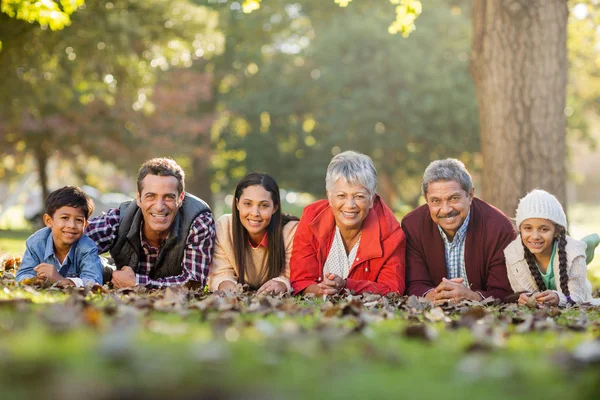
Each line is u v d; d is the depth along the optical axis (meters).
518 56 8.59
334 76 28.09
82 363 2.17
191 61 29.16
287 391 1.99
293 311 4.15
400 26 9.10
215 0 26.94
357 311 4.02
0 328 2.90
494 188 8.73
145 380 2.01
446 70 27.81
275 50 30.44
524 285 5.75
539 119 8.56
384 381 2.18
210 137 30.61
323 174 29.34
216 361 2.28
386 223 5.83
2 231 19.97
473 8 8.98
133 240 5.87
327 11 27.38
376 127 29.00
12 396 1.86
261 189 5.82
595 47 15.27
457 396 2.04
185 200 6.01
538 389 2.16
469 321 3.80
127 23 15.12
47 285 5.27
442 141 28.14
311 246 5.89
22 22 13.82
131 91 17.34
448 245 5.94
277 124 30.80
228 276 6.03
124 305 3.98
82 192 5.73
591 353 2.48
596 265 13.23
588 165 72.19
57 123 22.16
